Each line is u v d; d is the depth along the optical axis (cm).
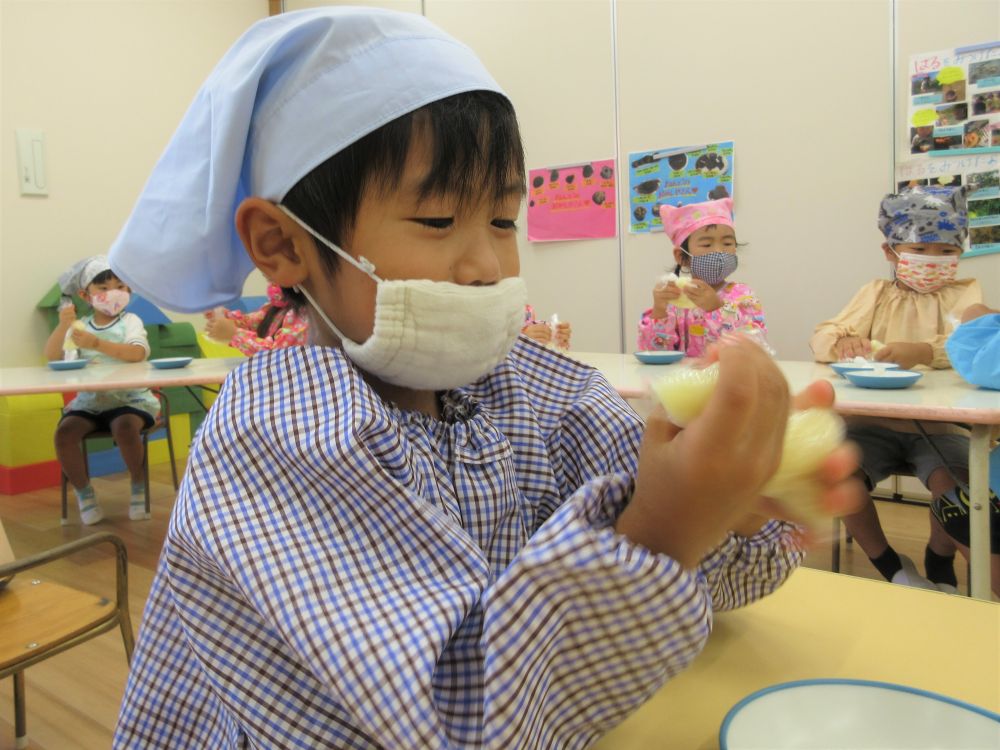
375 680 32
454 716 35
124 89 418
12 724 159
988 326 163
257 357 45
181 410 424
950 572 213
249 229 48
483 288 46
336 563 36
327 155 44
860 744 38
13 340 375
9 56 369
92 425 307
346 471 38
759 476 29
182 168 51
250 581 35
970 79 279
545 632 32
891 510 290
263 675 38
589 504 33
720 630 53
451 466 49
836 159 310
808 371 208
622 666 34
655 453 32
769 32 320
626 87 358
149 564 254
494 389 59
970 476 142
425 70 44
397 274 45
